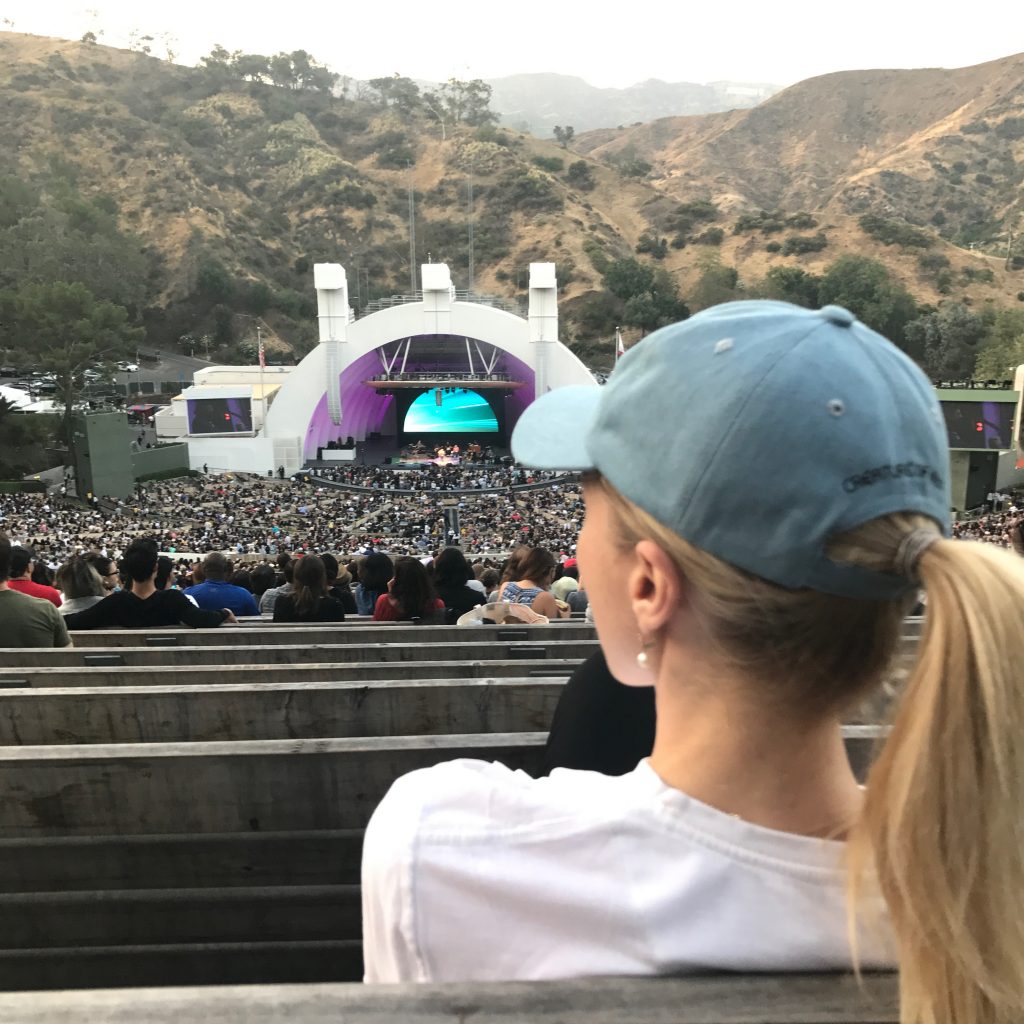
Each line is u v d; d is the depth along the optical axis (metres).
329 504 45.28
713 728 0.95
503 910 0.91
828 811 0.96
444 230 131.12
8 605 4.37
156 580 6.55
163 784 2.01
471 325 51.41
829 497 0.82
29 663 3.73
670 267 128.12
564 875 0.91
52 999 0.86
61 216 77.88
